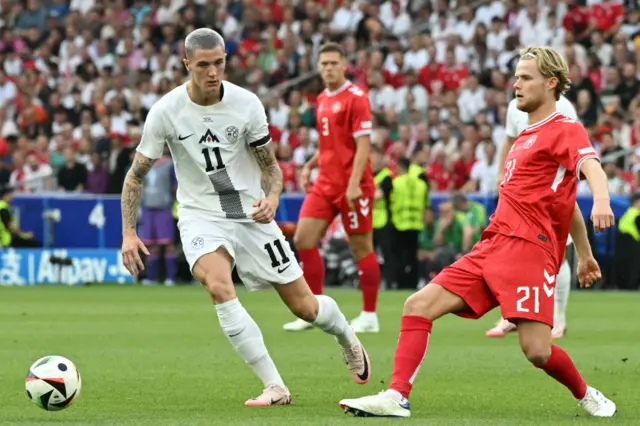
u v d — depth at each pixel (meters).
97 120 77.31
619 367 27.41
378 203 57.88
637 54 71.19
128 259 20.95
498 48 74.31
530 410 20.34
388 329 37.06
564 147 18.33
